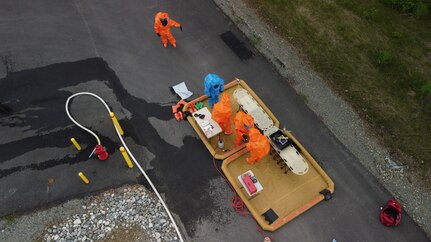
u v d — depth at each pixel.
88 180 11.76
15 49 14.32
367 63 14.30
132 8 15.54
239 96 12.47
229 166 12.17
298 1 15.80
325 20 15.38
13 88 13.44
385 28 15.27
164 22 13.17
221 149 12.44
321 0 15.88
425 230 11.29
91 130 12.68
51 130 12.62
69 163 12.05
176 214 11.34
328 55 14.50
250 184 11.23
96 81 13.73
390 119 13.12
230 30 15.10
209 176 12.01
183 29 15.02
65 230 10.91
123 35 14.82
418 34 15.18
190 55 14.43
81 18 15.17
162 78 13.88
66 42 14.55
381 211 11.55
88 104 13.17
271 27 15.20
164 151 12.39
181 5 15.70
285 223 11.25
